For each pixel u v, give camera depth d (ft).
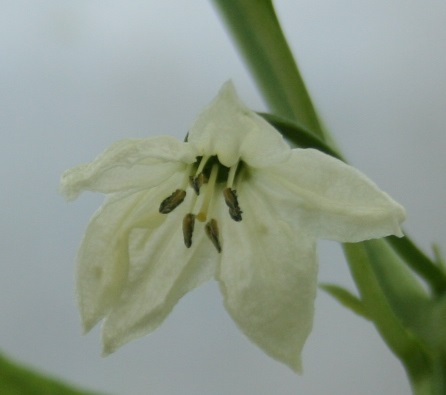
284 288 0.39
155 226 0.39
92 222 0.39
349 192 0.37
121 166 0.37
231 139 0.38
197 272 0.40
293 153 0.38
